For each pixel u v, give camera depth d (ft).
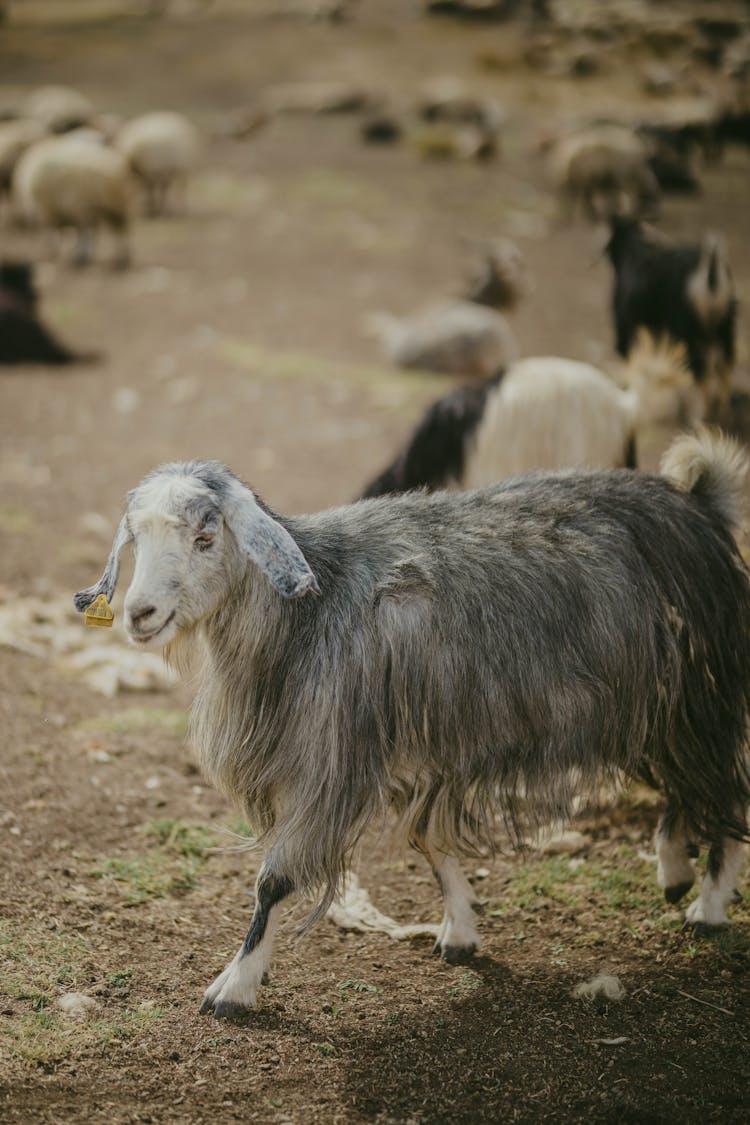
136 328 41.63
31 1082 11.64
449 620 12.60
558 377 19.60
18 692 19.67
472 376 37.70
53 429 32.42
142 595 11.76
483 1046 12.37
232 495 12.12
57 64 95.40
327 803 12.32
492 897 15.26
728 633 13.91
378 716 12.43
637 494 13.83
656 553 13.50
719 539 13.99
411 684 12.50
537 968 13.79
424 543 13.02
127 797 17.06
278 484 28.84
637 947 14.15
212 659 12.84
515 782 13.04
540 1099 11.58
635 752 13.51
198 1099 11.56
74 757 17.93
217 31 110.01
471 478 19.48
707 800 14.02
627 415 20.20
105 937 14.10
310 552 12.74
